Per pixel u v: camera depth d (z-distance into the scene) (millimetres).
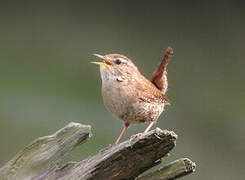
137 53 16500
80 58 15766
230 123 13477
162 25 18125
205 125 13430
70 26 17250
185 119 13430
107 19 17906
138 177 5734
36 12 17516
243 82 15555
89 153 11297
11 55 15422
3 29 16688
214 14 18625
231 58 16875
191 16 18562
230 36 17875
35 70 14820
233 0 18938
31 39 16375
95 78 14766
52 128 12469
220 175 11992
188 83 15234
